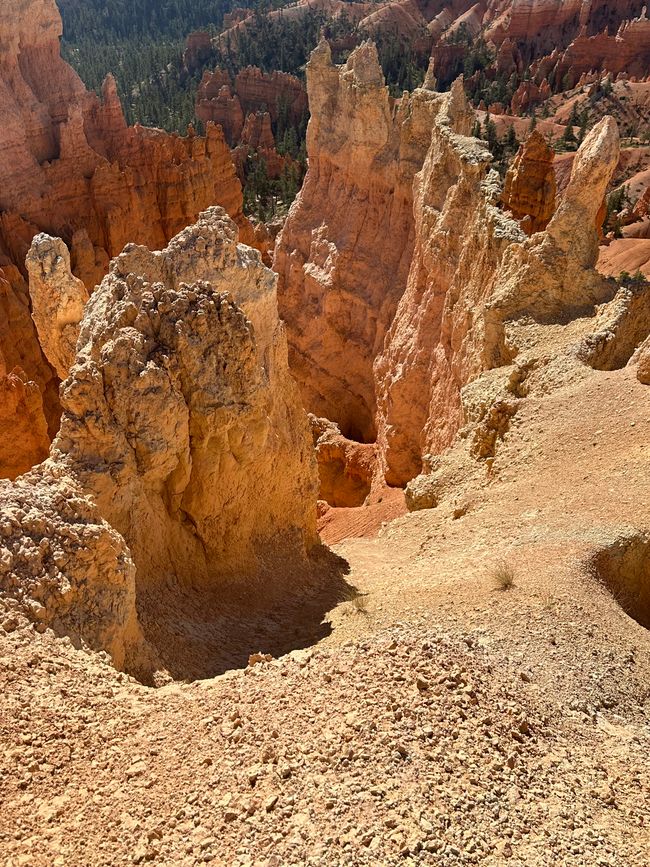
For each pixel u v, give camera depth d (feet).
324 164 168.25
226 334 49.70
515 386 82.28
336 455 139.74
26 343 122.83
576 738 31.07
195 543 51.19
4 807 25.66
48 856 23.68
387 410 128.47
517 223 95.86
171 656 40.88
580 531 54.90
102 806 25.86
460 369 99.86
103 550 36.42
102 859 23.47
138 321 47.62
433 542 66.90
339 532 103.91
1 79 151.94
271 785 25.25
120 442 43.83
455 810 23.97
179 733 29.37
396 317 135.03
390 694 28.76
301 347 165.89
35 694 30.30
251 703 30.32
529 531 58.44
